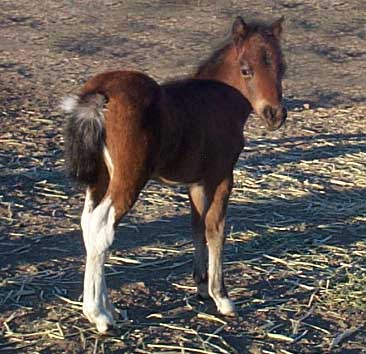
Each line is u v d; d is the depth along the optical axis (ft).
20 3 68.18
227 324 19.12
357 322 19.43
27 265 21.95
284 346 18.26
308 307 20.08
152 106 17.60
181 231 24.71
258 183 29.07
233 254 23.04
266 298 20.49
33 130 34.83
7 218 25.22
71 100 17.60
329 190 28.81
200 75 20.06
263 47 19.36
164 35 58.75
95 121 17.40
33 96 41.19
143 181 17.72
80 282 21.04
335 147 33.91
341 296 20.56
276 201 27.50
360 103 42.52
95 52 53.21
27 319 19.02
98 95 17.46
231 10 68.13
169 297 20.40
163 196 27.53
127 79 17.80
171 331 18.69
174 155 18.39
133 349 17.85
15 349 17.76
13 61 49.44
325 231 25.04
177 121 18.24
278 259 22.66
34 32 58.44
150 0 71.05
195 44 56.24
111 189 17.63
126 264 22.20
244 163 31.19
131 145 17.39
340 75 49.42
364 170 30.99
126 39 57.26
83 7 67.56
